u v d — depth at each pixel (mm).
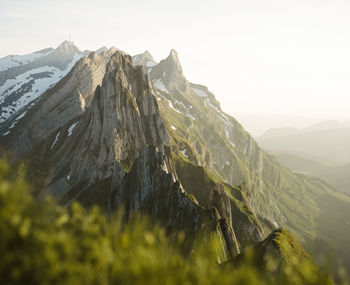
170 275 4766
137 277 4598
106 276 4496
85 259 4453
